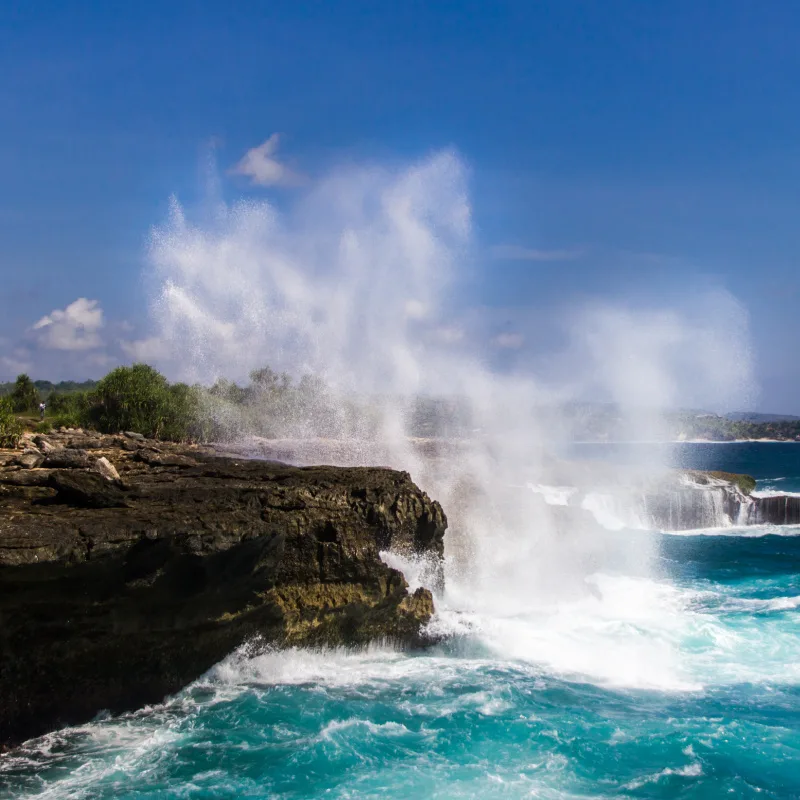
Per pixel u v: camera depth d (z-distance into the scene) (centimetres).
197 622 1806
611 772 1588
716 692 2019
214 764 1572
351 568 2131
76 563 1504
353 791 1488
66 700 1670
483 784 1524
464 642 2286
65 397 6794
